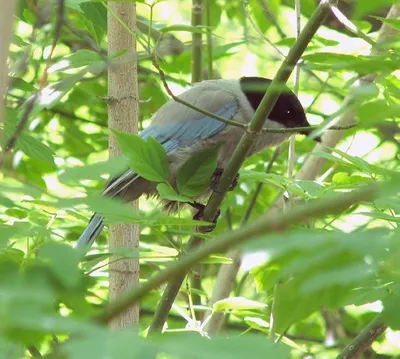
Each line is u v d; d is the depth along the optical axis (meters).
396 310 4.47
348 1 8.52
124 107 8.76
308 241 2.90
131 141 5.81
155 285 3.04
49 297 2.49
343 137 12.23
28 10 9.15
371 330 8.25
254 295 12.00
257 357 2.29
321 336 11.98
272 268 4.44
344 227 10.51
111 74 8.80
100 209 3.37
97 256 6.25
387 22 5.77
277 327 3.79
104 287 9.59
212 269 11.92
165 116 10.78
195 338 2.42
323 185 7.95
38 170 11.39
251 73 16.52
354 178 7.78
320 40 10.73
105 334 2.39
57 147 13.67
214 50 12.46
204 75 14.64
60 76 10.19
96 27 8.96
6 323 2.38
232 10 14.27
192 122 10.65
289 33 16.47
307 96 14.85
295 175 11.99
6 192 3.35
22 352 3.11
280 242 2.87
